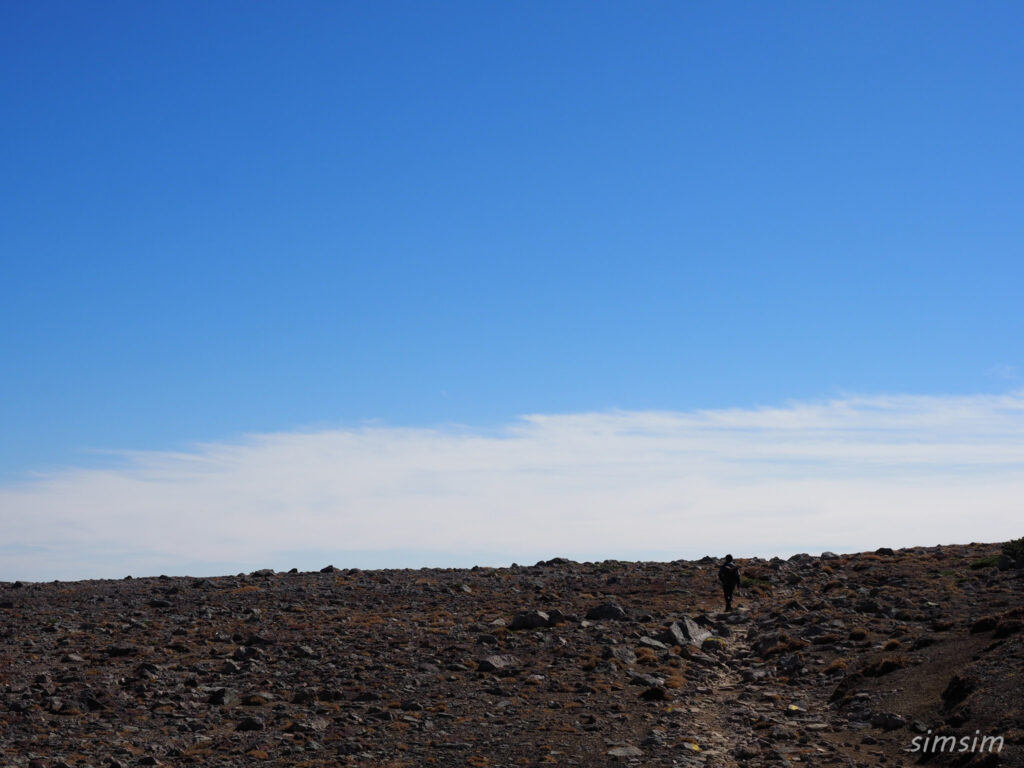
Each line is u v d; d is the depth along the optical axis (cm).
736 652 2681
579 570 4494
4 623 3005
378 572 4622
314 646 2712
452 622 3116
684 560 4750
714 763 1692
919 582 3266
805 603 3144
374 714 2017
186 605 3431
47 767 1597
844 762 1672
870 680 2161
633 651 2619
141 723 1928
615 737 1869
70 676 2283
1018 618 2225
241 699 2148
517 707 2102
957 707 1775
